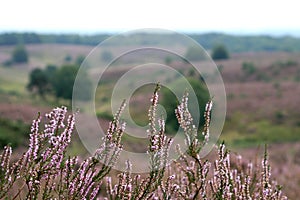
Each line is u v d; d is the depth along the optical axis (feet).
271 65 394.52
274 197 12.88
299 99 268.82
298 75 355.36
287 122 224.33
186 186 12.79
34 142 11.18
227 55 447.42
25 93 305.53
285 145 136.26
